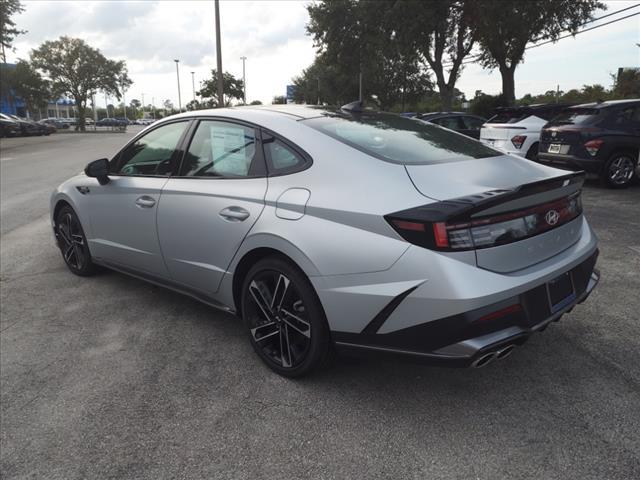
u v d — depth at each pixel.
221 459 2.31
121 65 59.81
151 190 3.63
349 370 3.02
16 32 29.62
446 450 2.31
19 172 13.87
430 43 24.00
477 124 14.35
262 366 3.12
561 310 2.58
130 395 2.84
